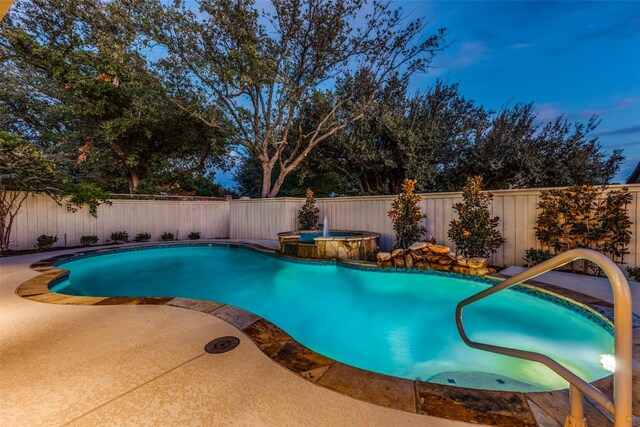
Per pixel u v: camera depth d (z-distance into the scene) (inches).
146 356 84.5
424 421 57.1
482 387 102.0
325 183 674.8
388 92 490.0
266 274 267.1
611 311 116.8
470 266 183.9
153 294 222.4
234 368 77.7
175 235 411.5
